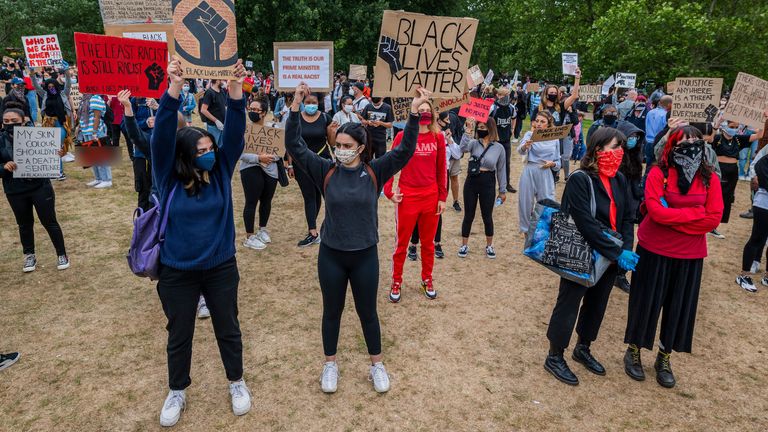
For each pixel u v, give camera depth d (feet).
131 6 11.82
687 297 11.53
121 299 15.35
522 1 105.70
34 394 10.94
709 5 75.87
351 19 93.40
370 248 10.71
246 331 13.74
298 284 16.80
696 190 11.11
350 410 10.66
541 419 10.57
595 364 12.35
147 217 9.17
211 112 22.04
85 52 10.59
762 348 13.69
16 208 16.24
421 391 11.38
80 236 20.48
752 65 70.23
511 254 20.34
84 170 31.50
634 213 11.66
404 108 21.36
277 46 12.95
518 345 13.51
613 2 84.69
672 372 12.44
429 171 14.69
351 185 10.43
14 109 15.40
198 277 9.57
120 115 30.78
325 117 19.83
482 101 18.35
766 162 16.49
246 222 19.61
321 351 12.87
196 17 9.53
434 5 102.32
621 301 16.49
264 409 10.61
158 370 11.88
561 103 28.09
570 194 10.98
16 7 102.42
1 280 16.40
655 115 28.30
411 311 15.24
